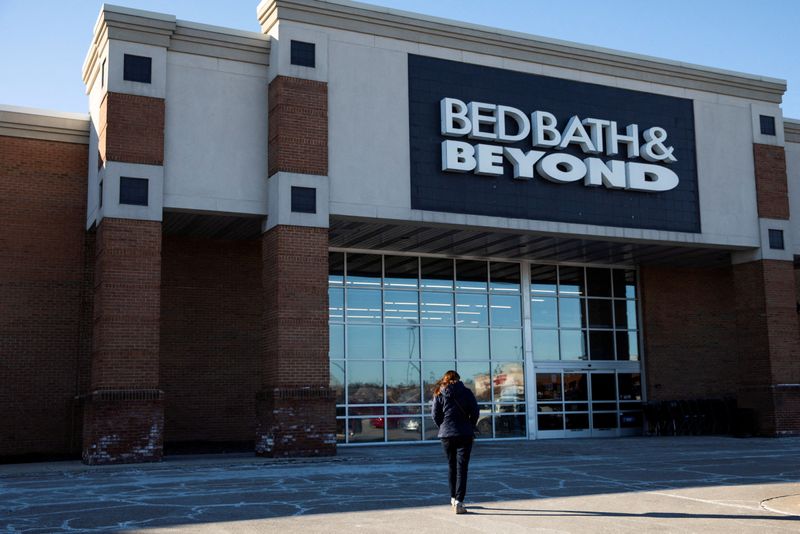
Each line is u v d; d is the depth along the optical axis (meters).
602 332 32.50
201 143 23.17
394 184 24.45
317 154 23.55
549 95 26.89
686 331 33.38
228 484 15.81
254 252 27.22
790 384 29.42
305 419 22.31
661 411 31.94
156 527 10.63
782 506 12.12
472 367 29.91
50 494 14.53
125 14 22.25
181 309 26.03
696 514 11.36
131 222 21.77
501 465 19.22
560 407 31.16
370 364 28.30
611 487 14.59
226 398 26.17
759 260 29.72
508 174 25.97
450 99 25.19
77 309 24.91
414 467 19.23
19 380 24.05
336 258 28.44
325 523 10.76
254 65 24.12
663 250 29.92
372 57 24.70
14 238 24.48
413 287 29.52
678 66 28.91
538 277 31.72
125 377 21.12
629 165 27.48
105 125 21.94
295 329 22.62
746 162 30.02
